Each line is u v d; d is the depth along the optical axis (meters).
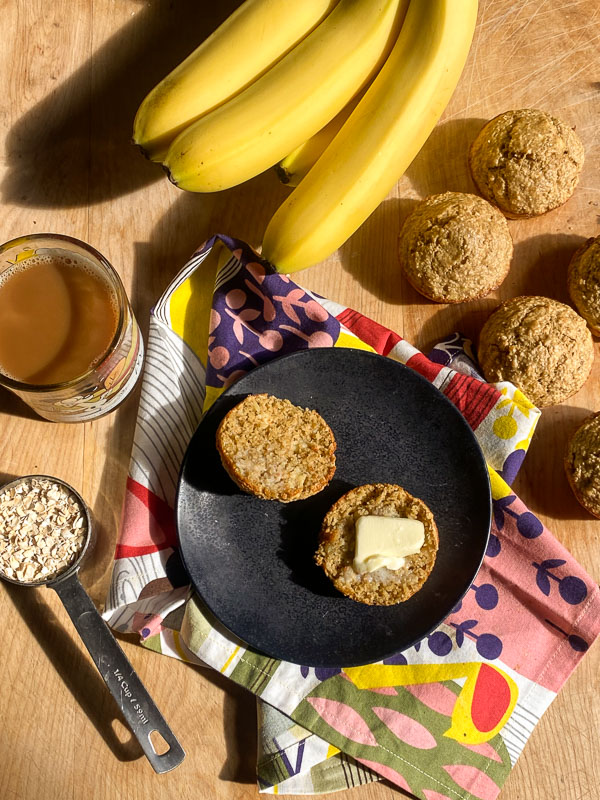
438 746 0.44
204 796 0.45
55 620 0.45
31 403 0.43
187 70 0.40
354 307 0.48
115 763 0.45
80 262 0.41
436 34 0.39
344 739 0.44
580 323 0.46
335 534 0.43
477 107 0.50
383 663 0.45
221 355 0.45
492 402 0.45
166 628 0.45
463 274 0.45
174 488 0.45
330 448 0.44
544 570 0.45
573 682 0.46
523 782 0.45
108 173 0.48
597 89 0.49
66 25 0.48
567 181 0.46
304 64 0.40
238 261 0.46
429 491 0.45
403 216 0.49
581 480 0.45
